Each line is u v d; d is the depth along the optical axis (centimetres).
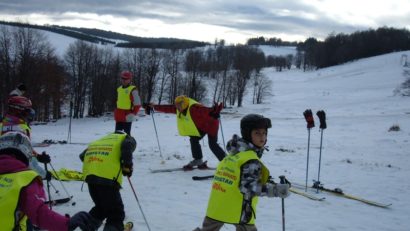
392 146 1903
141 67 6662
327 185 1023
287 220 705
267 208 768
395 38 14525
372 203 855
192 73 7394
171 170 1031
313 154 1555
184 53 9731
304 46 17850
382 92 7262
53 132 2798
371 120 3177
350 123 3039
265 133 421
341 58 14350
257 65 10438
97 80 6253
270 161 1329
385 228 705
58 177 801
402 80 8788
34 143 1631
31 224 319
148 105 1141
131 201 749
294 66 16662
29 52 5212
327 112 4625
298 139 2195
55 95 5406
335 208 802
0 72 4972
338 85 9662
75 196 744
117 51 7444
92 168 495
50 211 275
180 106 1022
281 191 401
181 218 666
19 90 741
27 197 273
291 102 6688
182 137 2241
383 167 1312
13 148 295
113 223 496
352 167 1284
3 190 271
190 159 1251
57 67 5500
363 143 2025
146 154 1354
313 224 694
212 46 14625
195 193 828
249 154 410
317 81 11144
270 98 8525
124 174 500
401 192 978
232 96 7894
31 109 558
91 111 6291
